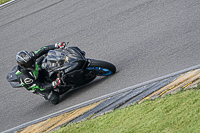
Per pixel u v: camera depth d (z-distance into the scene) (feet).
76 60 75.25
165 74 72.13
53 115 77.71
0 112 90.07
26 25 133.18
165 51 82.89
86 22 117.70
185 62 74.23
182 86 58.18
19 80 79.51
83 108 72.84
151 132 48.16
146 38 93.40
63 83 78.23
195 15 94.22
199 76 59.11
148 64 80.28
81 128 60.95
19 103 91.30
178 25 92.84
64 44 79.51
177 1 105.81
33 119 81.00
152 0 112.78
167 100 55.93
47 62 77.97
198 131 43.29
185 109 50.21
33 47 117.19
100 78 85.05
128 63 85.10
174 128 46.62
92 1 130.41
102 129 56.65
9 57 117.29
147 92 63.87
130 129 51.72
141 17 105.81
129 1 118.52
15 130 78.84
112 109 63.26
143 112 55.67
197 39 82.28
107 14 116.47
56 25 124.36
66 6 135.13
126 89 71.97
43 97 82.58
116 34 102.99
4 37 130.82
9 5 157.17
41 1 149.07
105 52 96.27
